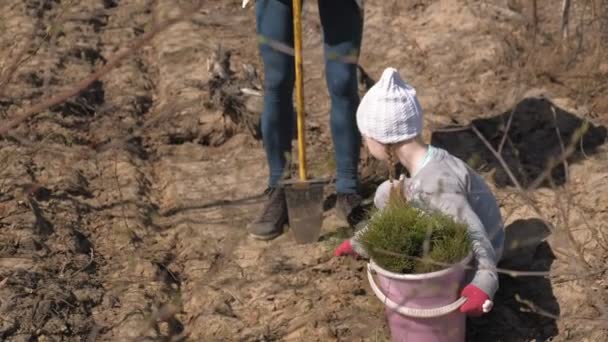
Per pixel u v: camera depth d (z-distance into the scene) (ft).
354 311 15.35
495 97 19.60
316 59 21.13
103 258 16.37
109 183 17.87
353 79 16.30
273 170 16.79
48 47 21.18
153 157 18.83
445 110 19.36
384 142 14.84
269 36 16.21
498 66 20.40
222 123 19.17
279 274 16.03
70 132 18.84
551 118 18.85
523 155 18.15
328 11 16.06
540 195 17.10
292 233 16.76
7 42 21.42
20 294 15.30
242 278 16.02
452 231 14.19
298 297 15.64
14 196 17.13
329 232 16.79
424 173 14.78
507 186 17.39
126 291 15.71
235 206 17.40
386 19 22.38
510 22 21.72
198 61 21.22
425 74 20.48
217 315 15.35
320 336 15.01
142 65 21.40
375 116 14.79
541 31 21.16
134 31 22.52
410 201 14.60
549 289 15.47
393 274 14.06
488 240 14.42
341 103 16.42
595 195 16.94
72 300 15.42
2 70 20.17
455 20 22.03
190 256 16.47
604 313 14.60
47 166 17.99
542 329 15.03
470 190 14.93
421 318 14.20
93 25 22.57
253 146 18.94
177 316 15.48
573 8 21.74
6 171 17.70
